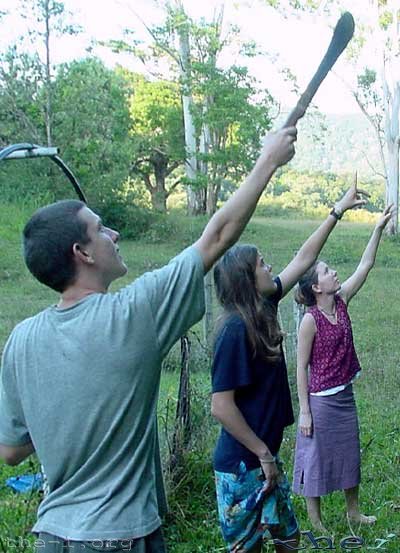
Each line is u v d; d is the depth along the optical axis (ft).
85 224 6.12
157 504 6.52
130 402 5.83
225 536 9.89
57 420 5.90
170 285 5.85
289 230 86.94
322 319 13.21
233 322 9.36
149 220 81.66
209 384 16.52
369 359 27.48
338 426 13.17
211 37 62.85
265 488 9.54
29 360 6.05
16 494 14.44
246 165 64.85
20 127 67.41
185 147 77.41
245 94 61.82
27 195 54.80
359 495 14.83
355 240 77.92
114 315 5.84
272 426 9.60
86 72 76.28
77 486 5.97
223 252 5.99
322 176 120.57
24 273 49.03
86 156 75.72
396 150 87.10
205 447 15.38
